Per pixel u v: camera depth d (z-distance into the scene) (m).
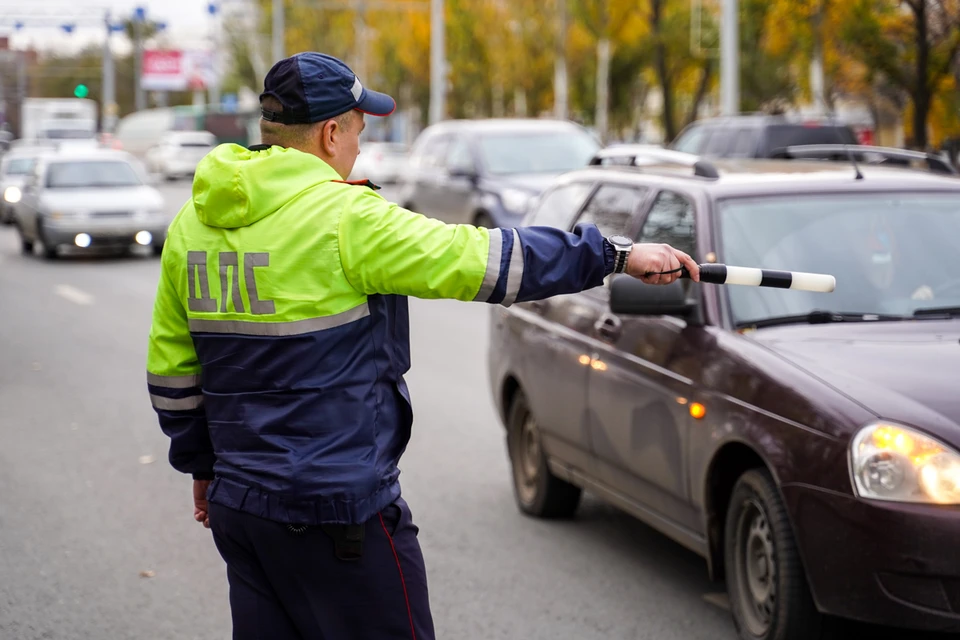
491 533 7.11
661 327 5.86
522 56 50.25
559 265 3.18
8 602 6.04
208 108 77.31
